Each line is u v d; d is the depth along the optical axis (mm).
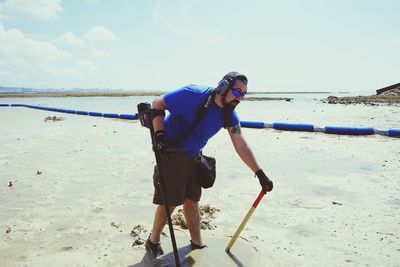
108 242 4121
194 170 3604
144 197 5738
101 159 8695
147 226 4551
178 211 4988
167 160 3443
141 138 12234
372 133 12938
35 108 32594
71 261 3686
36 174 7246
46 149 10102
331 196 5715
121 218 4848
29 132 14125
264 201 5512
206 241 4078
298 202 5449
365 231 4375
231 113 3398
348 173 7129
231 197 5738
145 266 3564
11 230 4484
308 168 7602
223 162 8328
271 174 7129
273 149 9984
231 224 4633
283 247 3980
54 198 5715
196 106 3348
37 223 4703
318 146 10445
